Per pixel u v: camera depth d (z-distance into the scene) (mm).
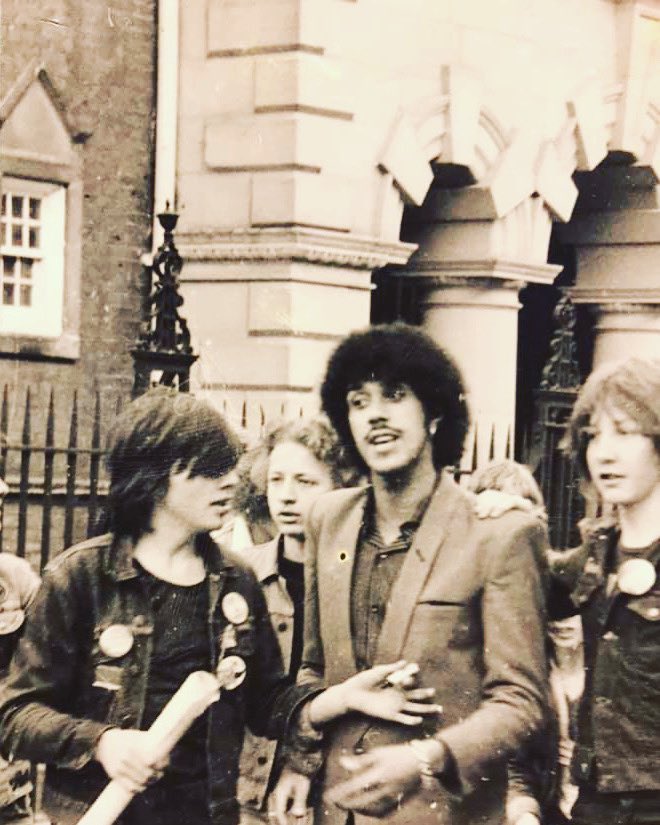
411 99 12414
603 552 4816
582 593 4816
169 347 8906
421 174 12375
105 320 11797
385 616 4707
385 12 12164
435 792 4625
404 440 4809
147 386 8812
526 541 4707
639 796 4750
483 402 13023
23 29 11344
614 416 4820
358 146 11969
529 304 15828
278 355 11430
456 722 4648
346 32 11891
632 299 14703
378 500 4832
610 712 4766
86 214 11734
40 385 11406
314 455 5191
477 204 12953
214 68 11914
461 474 8000
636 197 14641
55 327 11555
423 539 4734
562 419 9531
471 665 4676
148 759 4289
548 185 13430
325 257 11586
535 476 9430
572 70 13820
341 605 4754
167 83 11977
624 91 14305
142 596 4449
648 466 4797
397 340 4867
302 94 11594
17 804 5547
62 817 4434
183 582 4488
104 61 11773
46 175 11500
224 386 11562
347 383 4887
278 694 4652
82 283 11695
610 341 14930
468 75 12719
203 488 4496
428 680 4660
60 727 4359
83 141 11695
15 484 10625
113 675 4414
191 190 11984
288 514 5207
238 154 11766
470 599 4676
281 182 11562
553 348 9680
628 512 4805
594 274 14859
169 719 4312
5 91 11266
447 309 13133
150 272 11953
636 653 4727
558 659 5316
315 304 11578
